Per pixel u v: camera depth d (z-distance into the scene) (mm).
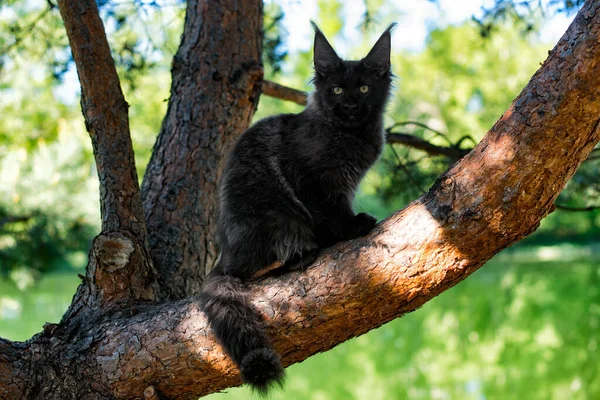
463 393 9930
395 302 3305
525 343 12766
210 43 5055
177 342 3588
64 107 8930
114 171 4125
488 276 22547
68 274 23469
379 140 4590
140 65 6227
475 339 13672
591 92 2852
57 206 8953
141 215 4184
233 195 4152
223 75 5004
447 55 19875
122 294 3963
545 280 20234
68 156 8805
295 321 3404
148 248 4215
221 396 9633
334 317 3369
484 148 3090
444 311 16797
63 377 3723
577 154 2975
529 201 3021
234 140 4992
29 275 9719
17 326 12445
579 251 29000
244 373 3252
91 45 4102
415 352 13023
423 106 20469
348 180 4289
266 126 4395
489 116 18688
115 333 3748
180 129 4875
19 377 3684
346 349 13562
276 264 3820
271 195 4086
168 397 3721
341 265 3352
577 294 17484
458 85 19562
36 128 8992
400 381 10898
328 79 4562
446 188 3168
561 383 10023
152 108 11680
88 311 3945
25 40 7336
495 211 3055
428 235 3178
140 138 11867
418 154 7266
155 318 3723
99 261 3920
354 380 11070
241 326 3416
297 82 18922
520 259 27531
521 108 3002
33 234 8820
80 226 9133
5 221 8500
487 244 3135
